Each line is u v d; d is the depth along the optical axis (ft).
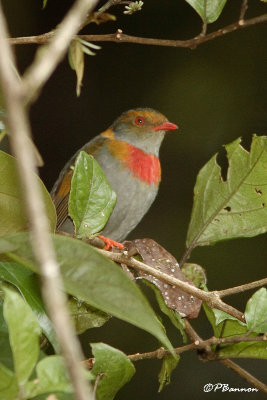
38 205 7.81
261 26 50.65
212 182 23.32
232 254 46.16
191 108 50.65
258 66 50.60
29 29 49.24
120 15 51.08
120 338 42.45
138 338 42.42
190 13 51.11
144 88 51.13
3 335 13.75
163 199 49.37
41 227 7.95
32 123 50.01
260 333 20.63
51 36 19.27
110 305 11.07
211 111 50.49
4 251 11.62
